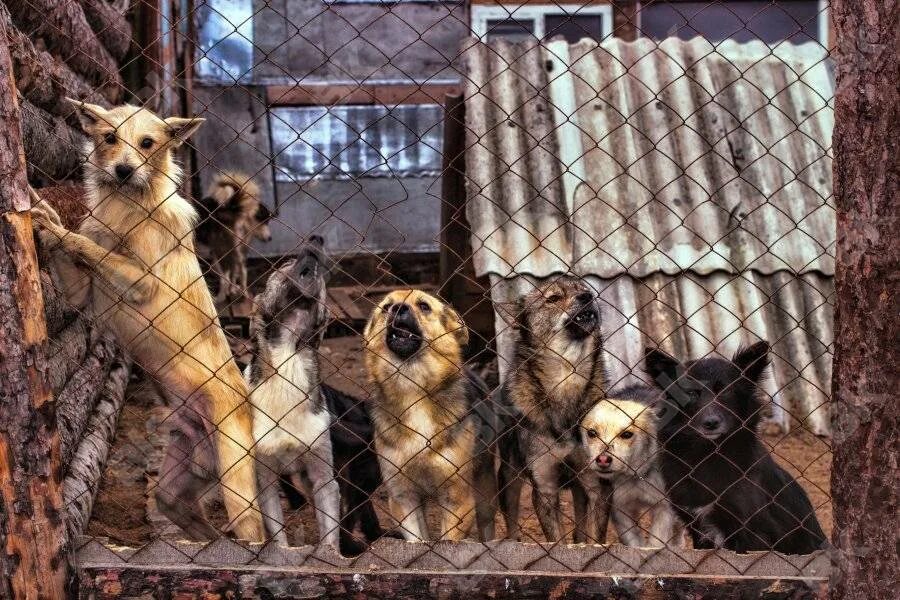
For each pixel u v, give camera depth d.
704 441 4.54
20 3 4.69
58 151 5.53
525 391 4.97
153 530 4.85
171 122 4.54
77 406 4.97
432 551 3.49
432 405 4.58
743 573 3.51
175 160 5.51
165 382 4.42
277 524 4.41
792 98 8.48
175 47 9.35
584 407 4.93
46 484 3.19
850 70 3.24
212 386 4.39
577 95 8.23
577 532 4.94
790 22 12.00
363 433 5.02
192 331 4.42
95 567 3.35
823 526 5.26
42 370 3.19
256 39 11.57
